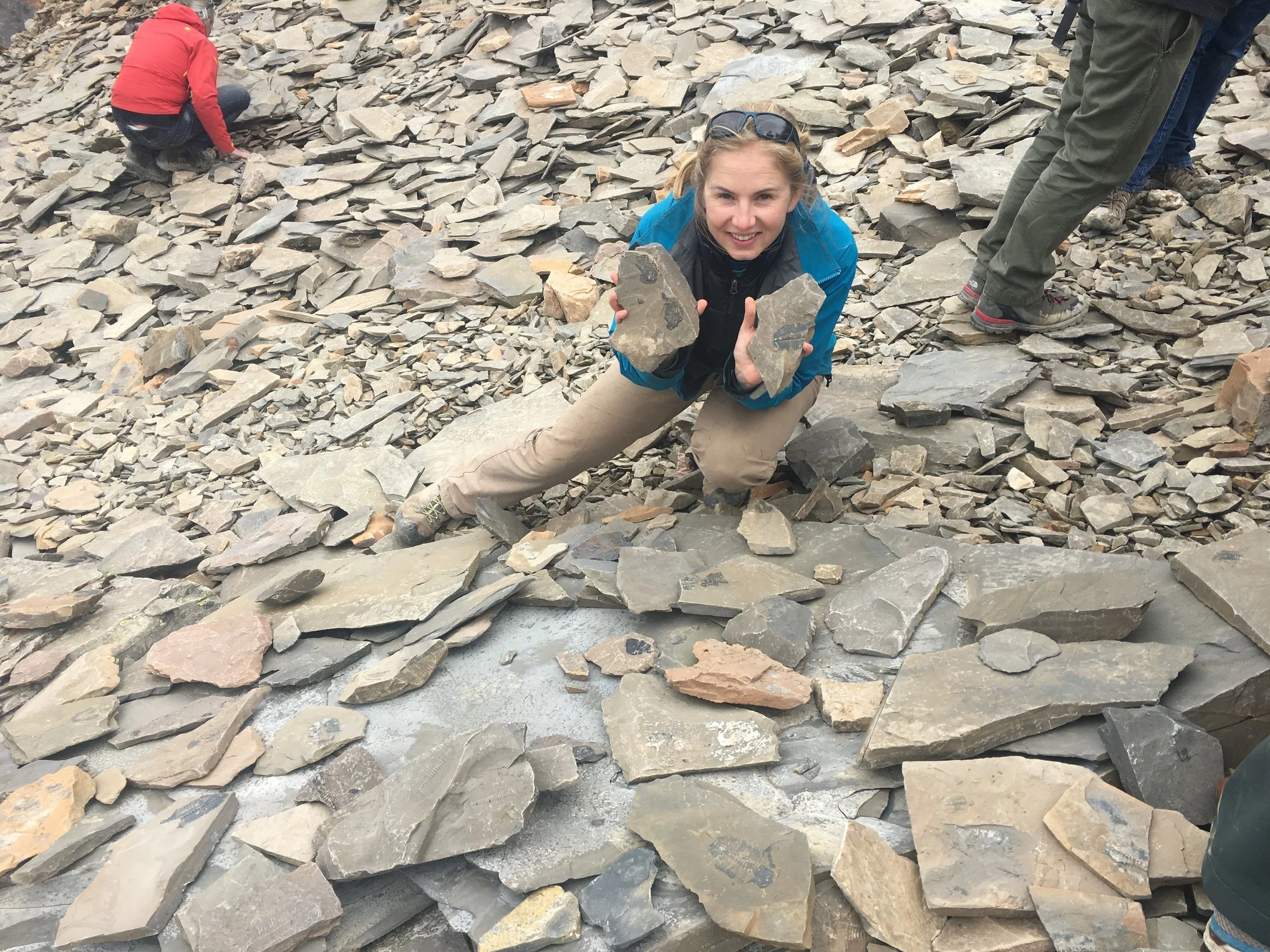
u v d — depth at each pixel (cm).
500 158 588
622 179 553
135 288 573
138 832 204
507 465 311
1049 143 345
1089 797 176
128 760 232
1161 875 166
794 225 248
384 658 250
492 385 431
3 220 662
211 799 210
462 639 246
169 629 283
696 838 181
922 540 258
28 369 516
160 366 481
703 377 283
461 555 290
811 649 227
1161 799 178
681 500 318
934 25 567
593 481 355
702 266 253
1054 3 578
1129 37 291
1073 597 211
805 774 198
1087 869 168
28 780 225
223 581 312
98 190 657
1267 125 452
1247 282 373
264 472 384
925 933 167
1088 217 421
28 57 905
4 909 194
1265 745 130
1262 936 133
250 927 178
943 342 387
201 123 649
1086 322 373
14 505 404
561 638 246
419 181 595
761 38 616
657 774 198
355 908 186
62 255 600
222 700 243
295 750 222
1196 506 279
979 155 459
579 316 462
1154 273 394
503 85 650
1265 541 219
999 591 224
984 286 371
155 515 377
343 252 553
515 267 500
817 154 520
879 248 452
